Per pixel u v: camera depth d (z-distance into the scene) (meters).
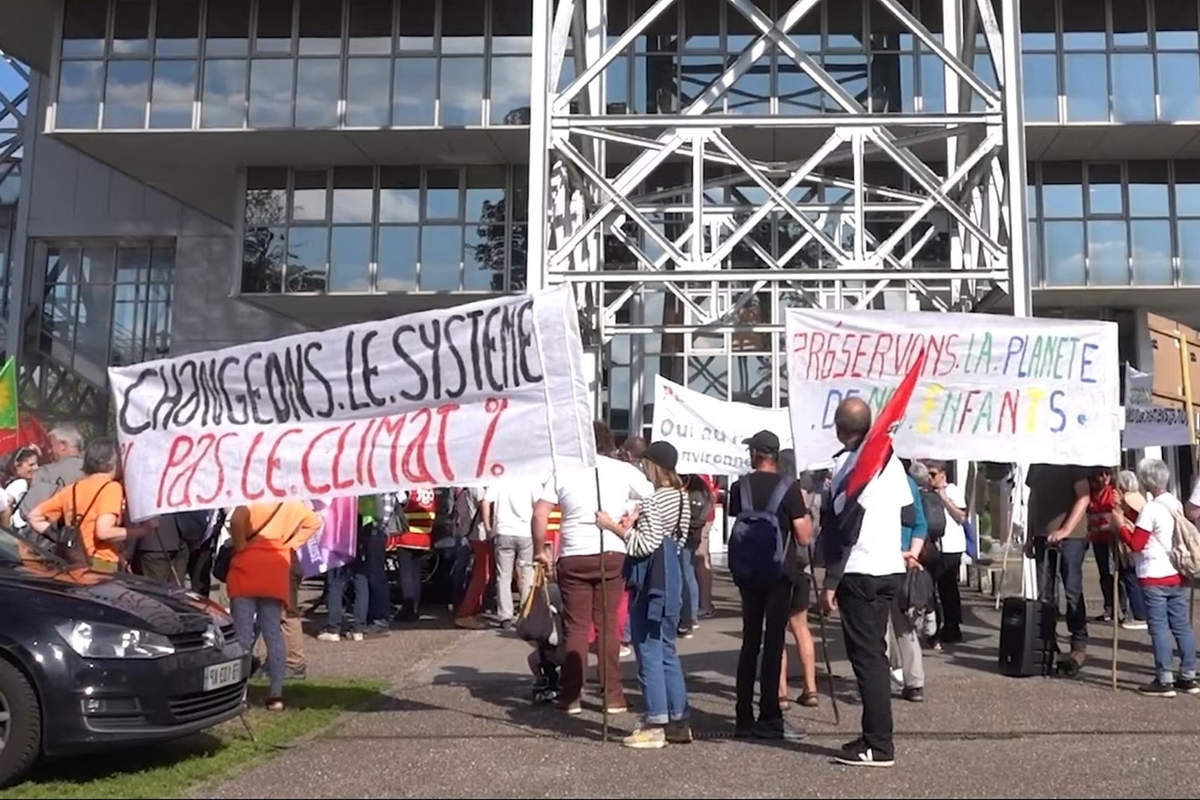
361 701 8.21
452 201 22.61
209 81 21.12
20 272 27.59
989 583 16.03
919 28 13.91
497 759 6.50
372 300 22.73
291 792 5.80
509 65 21.03
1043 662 9.31
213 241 26.89
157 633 6.03
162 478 7.32
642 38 21.22
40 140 27.86
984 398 8.79
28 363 27.48
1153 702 8.22
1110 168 22.56
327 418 7.25
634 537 6.83
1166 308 23.92
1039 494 9.57
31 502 9.70
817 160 13.88
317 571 10.86
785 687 8.07
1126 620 12.42
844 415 6.65
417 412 7.16
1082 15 21.16
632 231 21.73
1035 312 24.00
